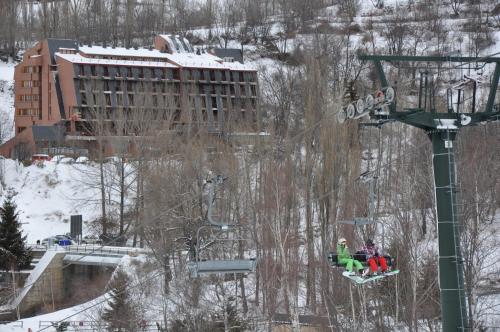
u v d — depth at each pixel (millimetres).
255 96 134750
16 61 191125
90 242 103562
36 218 114375
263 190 75438
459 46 164000
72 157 124875
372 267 35469
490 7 191125
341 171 77938
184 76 132500
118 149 106562
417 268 63531
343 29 180250
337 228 71875
